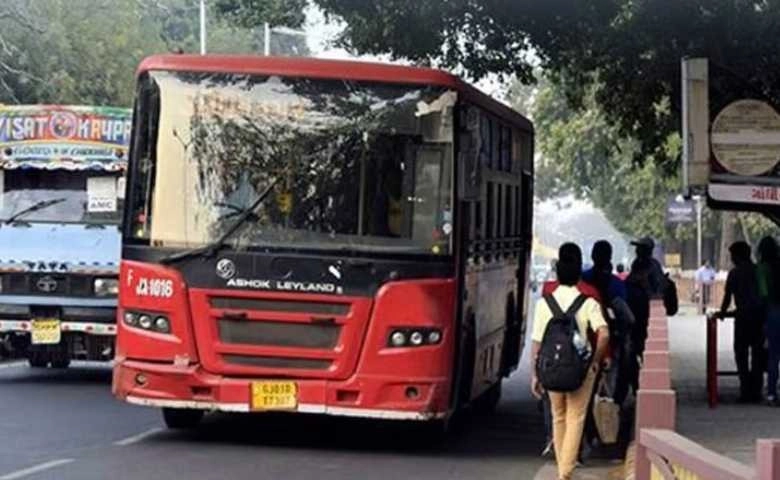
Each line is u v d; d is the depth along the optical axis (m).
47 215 19.34
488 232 15.89
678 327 41.81
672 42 19.34
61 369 21.73
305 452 14.09
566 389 11.88
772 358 18.11
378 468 13.23
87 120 19.30
